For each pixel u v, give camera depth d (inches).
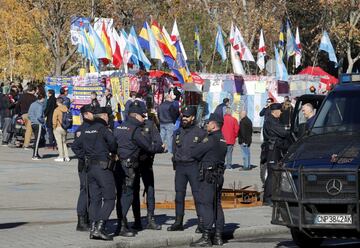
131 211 1115.9
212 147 880.9
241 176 1608.0
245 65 3614.7
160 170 1691.7
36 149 1879.9
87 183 882.8
